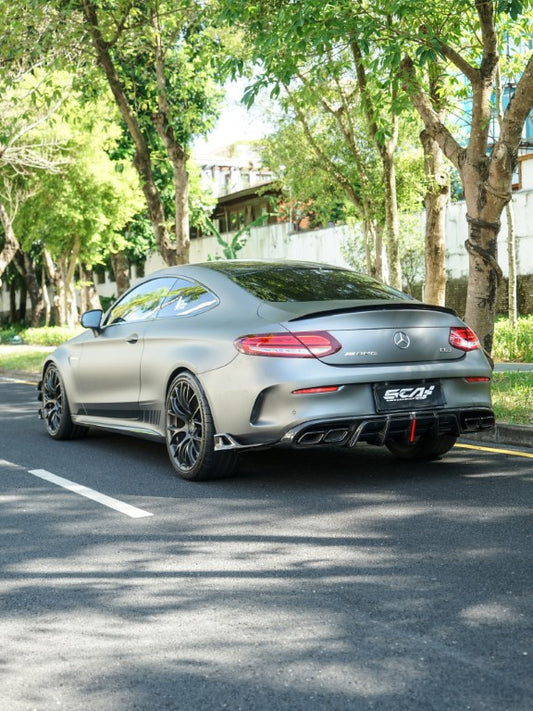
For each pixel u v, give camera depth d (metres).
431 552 4.20
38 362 18.78
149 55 16.44
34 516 5.26
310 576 3.90
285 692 2.73
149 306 6.89
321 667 2.90
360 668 2.88
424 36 8.17
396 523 4.75
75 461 7.09
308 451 7.11
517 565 3.95
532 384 9.30
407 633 3.18
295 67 8.77
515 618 3.29
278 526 4.78
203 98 25.62
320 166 18.19
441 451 6.55
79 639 3.24
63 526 4.98
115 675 2.90
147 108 17.38
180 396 6.09
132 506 5.41
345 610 3.44
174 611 3.51
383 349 5.52
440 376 5.68
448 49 9.11
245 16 10.09
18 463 7.12
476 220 9.38
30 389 14.56
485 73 9.15
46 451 7.66
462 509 5.01
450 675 2.80
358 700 2.65
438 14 9.18
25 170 30.36
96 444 7.96
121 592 3.77
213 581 3.88
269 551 4.32
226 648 3.10
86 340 7.59
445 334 5.80
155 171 34.12
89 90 16.14
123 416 7.04
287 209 30.53
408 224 24.56
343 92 16.55
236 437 5.61
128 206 33.75
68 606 3.62
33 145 27.72
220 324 5.87
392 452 6.80
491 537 4.42
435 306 5.81
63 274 36.12
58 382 8.24
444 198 13.23
